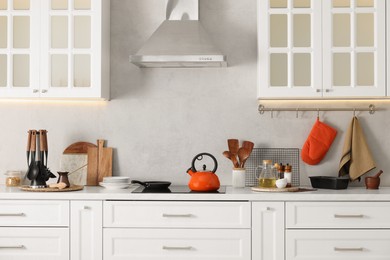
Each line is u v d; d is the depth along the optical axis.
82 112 4.58
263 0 4.25
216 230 3.88
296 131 4.53
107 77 4.48
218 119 4.55
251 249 3.87
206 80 4.55
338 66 4.25
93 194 3.91
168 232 3.89
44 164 4.55
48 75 4.25
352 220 3.86
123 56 4.58
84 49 4.24
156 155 4.56
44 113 4.58
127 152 4.57
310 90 4.23
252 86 4.54
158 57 4.12
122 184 4.22
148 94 4.57
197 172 4.09
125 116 4.57
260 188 4.08
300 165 4.52
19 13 4.28
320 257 3.87
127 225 3.90
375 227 3.86
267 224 3.87
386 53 4.21
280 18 4.27
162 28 4.32
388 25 4.21
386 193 3.90
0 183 4.57
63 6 4.27
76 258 3.92
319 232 3.86
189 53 4.13
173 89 4.56
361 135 4.45
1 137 4.57
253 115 4.54
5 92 4.27
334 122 4.52
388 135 4.51
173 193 3.91
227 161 4.54
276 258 3.87
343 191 4.06
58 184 4.11
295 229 3.87
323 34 4.23
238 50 4.55
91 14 4.23
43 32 4.26
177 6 4.43
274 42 4.27
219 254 3.89
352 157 4.44
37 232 3.92
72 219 3.92
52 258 3.92
